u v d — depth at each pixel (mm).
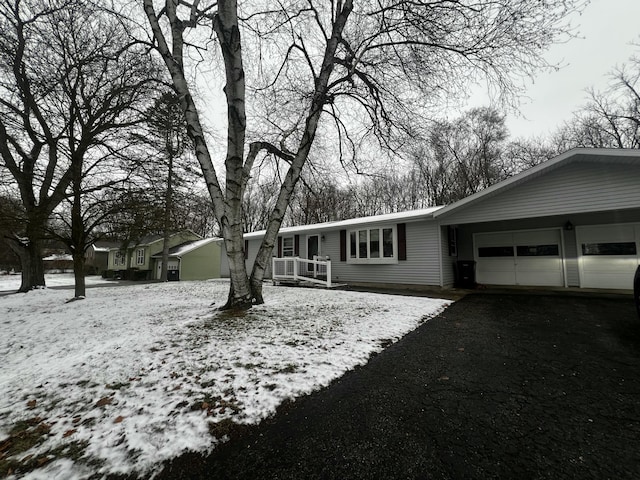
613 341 3912
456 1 5434
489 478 1571
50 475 1609
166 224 9375
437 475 1593
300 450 1813
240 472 1634
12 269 31078
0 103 8656
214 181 5945
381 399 2453
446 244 10484
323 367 3090
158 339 4004
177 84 5801
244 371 2963
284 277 12305
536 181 8211
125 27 6648
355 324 4863
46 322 5320
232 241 5945
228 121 5816
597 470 1624
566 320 5121
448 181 19406
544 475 1591
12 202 9023
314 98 6590
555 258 9602
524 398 2457
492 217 8898
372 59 6906
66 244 8750
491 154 17891
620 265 8547
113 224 8914
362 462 1699
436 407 2326
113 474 1622
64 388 2641
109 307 6902
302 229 13805
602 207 7277
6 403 2395
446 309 6309
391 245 11094
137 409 2275
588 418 2150
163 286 13383
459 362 3283
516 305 6625
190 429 2021
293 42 7102
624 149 6512
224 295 9070
